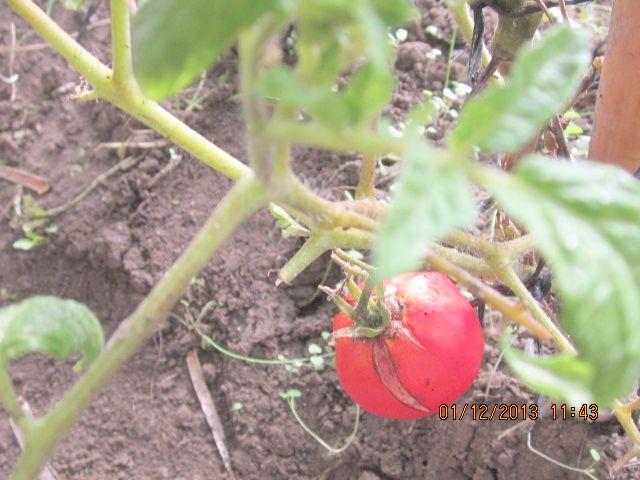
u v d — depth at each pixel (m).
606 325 0.14
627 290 0.14
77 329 0.19
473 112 0.15
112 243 0.47
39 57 0.54
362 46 0.15
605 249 0.14
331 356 0.43
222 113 0.51
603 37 0.49
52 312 0.19
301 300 0.45
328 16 0.14
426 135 0.48
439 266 0.19
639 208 0.14
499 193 0.14
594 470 0.37
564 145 0.33
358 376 0.30
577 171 0.15
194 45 0.18
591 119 0.49
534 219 0.14
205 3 0.17
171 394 0.44
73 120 0.52
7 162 0.51
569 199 0.14
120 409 0.44
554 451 0.38
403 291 0.29
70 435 0.44
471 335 0.29
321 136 0.15
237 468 0.42
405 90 0.51
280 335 0.44
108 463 0.43
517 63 0.15
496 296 0.19
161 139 0.50
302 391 0.43
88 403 0.19
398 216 0.13
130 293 0.47
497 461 0.38
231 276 0.46
